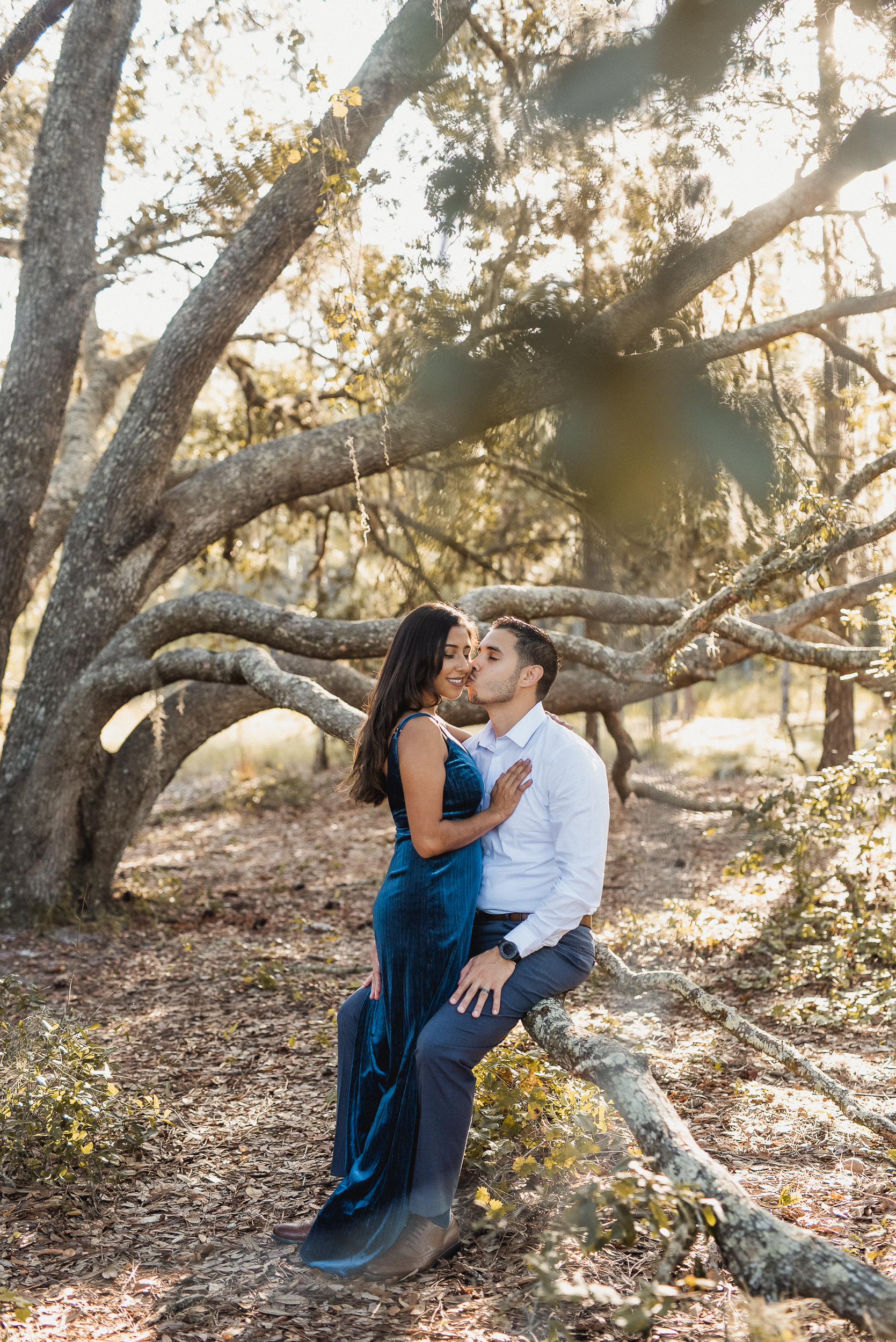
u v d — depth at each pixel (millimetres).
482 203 7344
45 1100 3521
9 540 8109
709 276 7551
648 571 8656
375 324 7078
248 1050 4922
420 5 7121
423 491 10484
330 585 12867
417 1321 2533
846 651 6789
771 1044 2982
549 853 3012
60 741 7684
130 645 7754
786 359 9258
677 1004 5359
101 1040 5094
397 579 11281
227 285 7656
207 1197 3326
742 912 6910
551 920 2885
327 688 8156
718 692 22250
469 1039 2822
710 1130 3629
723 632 7027
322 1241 2830
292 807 14445
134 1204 3279
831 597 8359
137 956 6977
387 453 7348
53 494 10547
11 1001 5484
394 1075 2908
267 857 11297
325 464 7922
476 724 8344
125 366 11695
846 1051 4504
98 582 8008
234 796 15133
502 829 3037
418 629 3010
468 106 7195
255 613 7355
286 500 8234
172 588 21984
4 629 8219
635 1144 3350
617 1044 2811
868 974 5594
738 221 7527
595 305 7797
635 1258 2748
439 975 2893
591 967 3133
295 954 6980
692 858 9227
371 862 10688
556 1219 2965
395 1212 2785
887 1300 2082
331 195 6691
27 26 6332
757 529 8156
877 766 5805
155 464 7945
